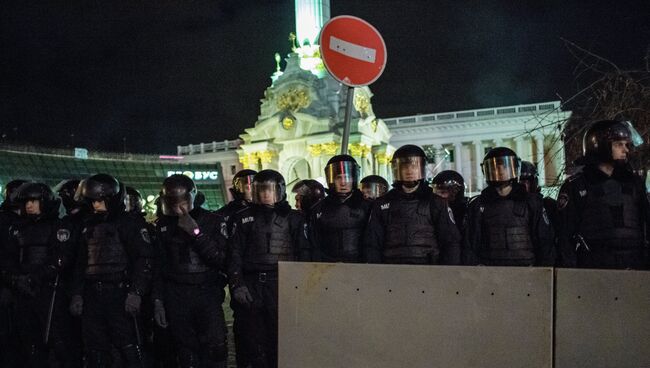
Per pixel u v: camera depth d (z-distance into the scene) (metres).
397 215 5.93
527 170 8.00
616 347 3.51
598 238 5.30
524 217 5.93
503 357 3.77
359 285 4.23
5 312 7.51
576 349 3.59
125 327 6.29
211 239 6.24
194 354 6.22
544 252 5.86
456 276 3.93
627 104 7.23
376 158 50.22
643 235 5.32
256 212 6.55
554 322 3.66
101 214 6.52
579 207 5.45
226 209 8.56
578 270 3.61
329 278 4.33
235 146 62.62
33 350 7.06
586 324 3.58
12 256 7.21
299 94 47.91
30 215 7.32
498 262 5.92
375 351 4.14
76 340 7.12
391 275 4.13
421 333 4.01
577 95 7.59
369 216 6.27
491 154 6.06
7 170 36.69
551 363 3.65
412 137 60.72
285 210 6.60
